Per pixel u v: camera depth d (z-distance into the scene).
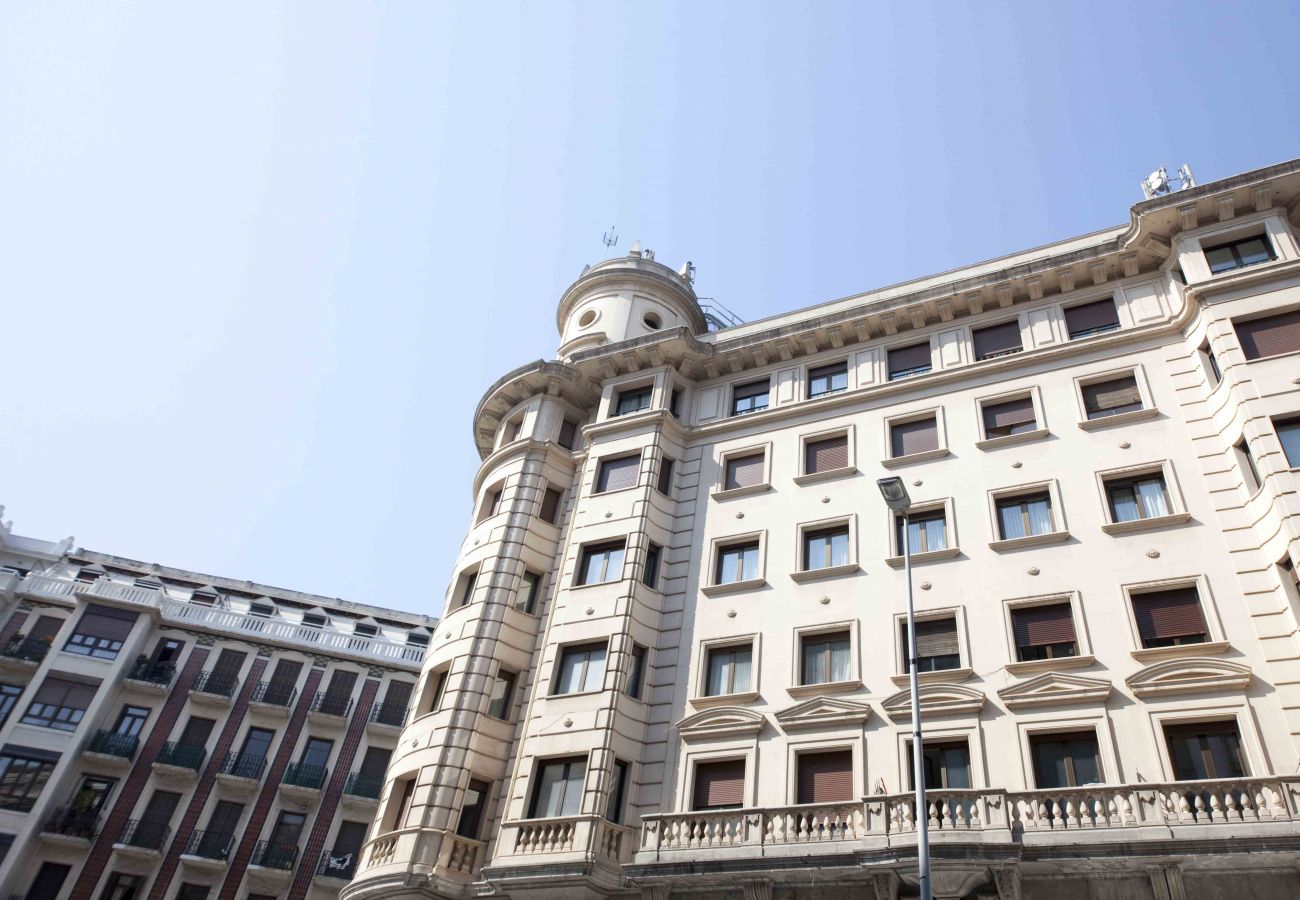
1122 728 16.83
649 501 25.14
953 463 22.38
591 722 21.19
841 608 21.12
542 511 27.31
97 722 38.75
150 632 41.94
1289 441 18.06
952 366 24.23
